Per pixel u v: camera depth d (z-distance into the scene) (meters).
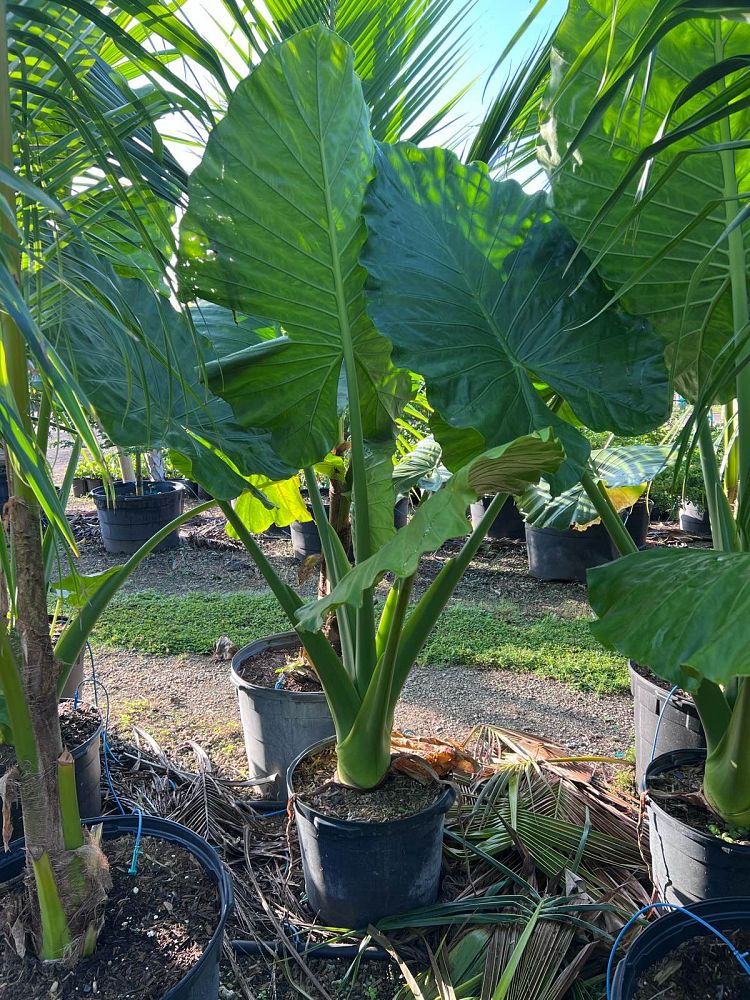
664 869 1.58
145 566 4.78
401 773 1.74
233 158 1.39
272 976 1.52
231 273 1.54
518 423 1.36
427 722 2.67
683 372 1.91
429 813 1.56
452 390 1.37
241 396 1.64
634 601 1.23
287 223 1.48
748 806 1.49
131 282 1.67
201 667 3.18
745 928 1.30
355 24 1.66
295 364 1.68
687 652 1.08
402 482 2.71
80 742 1.89
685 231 0.96
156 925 1.24
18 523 1.02
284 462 1.71
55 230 0.86
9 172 0.64
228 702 2.83
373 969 1.54
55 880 1.13
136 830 1.47
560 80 1.62
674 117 1.58
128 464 5.43
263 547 5.25
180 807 2.04
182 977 1.13
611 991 1.16
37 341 0.64
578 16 1.55
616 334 1.57
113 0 0.86
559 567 4.34
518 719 2.70
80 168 1.03
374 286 1.42
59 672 1.39
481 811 1.92
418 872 1.59
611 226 1.69
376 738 1.61
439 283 1.49
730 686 1.67
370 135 1.48
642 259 1.71
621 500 2.94
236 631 3.56
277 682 2.26
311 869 1.63
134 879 1.34
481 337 1.46
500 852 1.81
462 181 1.64
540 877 1.75
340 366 1.73
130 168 0.90
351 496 2.25
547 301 1.58
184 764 2.37
